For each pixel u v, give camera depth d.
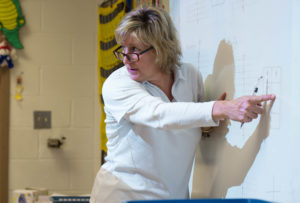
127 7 3.15
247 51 1.66
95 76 4.03
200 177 2.03
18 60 3.91
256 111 1.43
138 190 1.72
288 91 1.42
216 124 1.46
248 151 1.64
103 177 1.81
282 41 1.45
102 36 3.61
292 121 1.39
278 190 1.46
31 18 3.93
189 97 1.82
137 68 1.65
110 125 1.78
